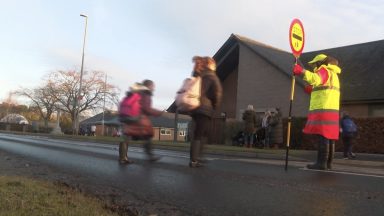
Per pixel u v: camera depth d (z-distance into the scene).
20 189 6.09
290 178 7.05
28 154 12.27
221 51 29.08
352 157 14.27
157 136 74.50
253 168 8.41
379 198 5.46
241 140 21.33
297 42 9.20
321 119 8.27
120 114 9.39
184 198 5.79
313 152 14.28
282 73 26.14
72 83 63.81
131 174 7.80
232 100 30.56
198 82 8.27
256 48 27.72
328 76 8.30
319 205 5.13
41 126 70.31
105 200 5.80
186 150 16.44
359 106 23.75
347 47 28.61
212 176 7.29
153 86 9.51
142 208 5.38
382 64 25.22
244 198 5.60
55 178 7.68
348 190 5.98
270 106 26.58
